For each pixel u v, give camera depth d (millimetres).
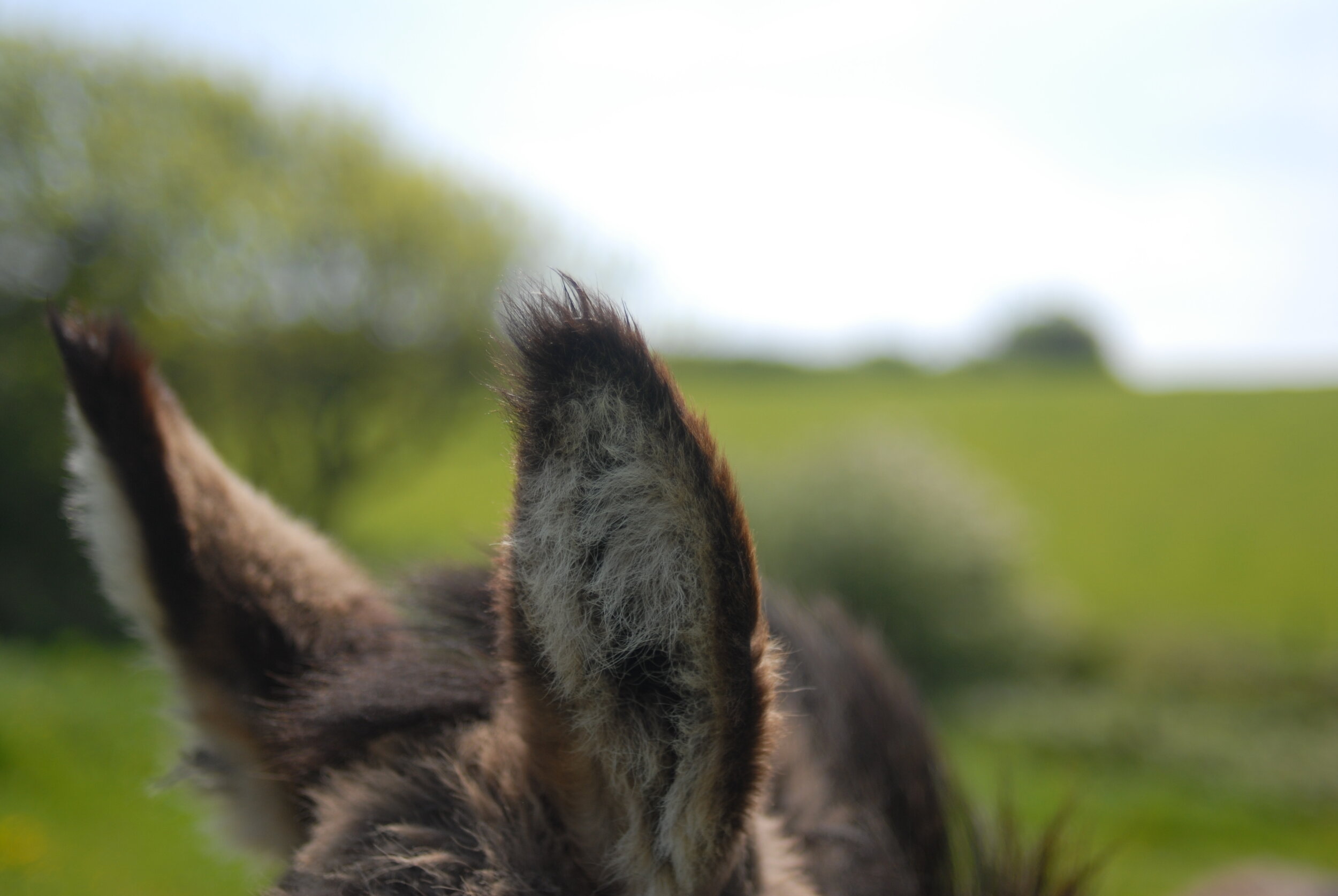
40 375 11211
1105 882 6633
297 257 13266
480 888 962
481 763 1077
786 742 1471
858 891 1445
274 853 1308
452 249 13977
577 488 801
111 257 11781
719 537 776
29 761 4941
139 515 1261
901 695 1905
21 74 11477
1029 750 10992
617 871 939
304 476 14305
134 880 3848
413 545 15727
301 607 1343
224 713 1303
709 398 36031
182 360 12523
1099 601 16234
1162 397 35219
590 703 859
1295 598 16469
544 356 792
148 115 12461
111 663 7531
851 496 13688
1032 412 32500
